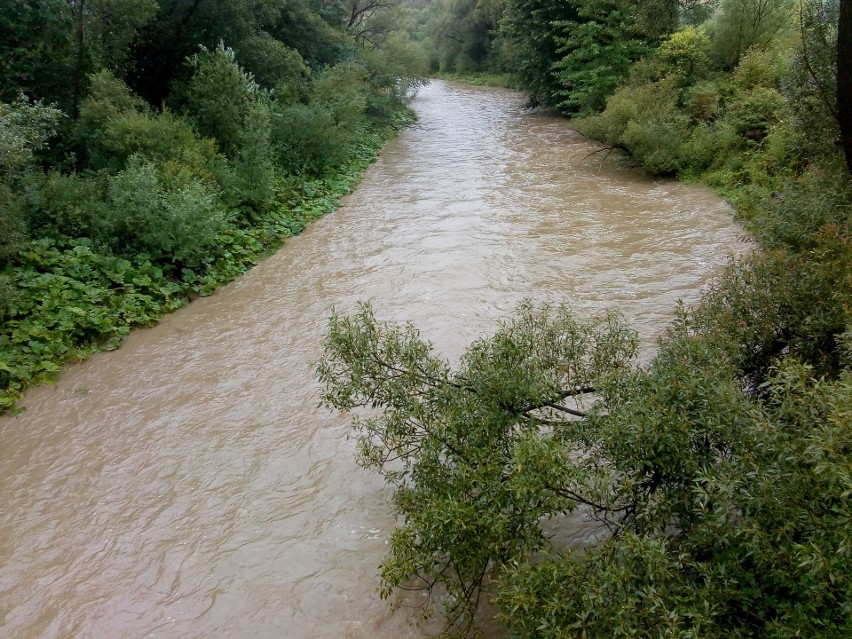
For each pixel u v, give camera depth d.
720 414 2.68
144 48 12.27
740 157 10.77
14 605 3.60
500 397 3.43
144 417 5.32
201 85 10.97
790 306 3.86
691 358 3.25
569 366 3.90
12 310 6.23
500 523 2.75
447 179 13.42
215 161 9.99
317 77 16.47
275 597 3.54
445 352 5.95
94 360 6.27
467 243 9.14
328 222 10.70
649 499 2.74
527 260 8.30
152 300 7.29
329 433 4.98
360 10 24.02
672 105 12.38
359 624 3.33
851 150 6.12
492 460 3.11
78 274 7.09
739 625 2.47
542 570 2.54
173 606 3.54
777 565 2.32
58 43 9.65
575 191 11.74
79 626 3.45
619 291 7.16
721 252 8.04
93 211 7.75
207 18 12.64
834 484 2.19
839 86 5.96
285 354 6.27
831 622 2.14
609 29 17.11
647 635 2.34
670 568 2.48
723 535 2.48
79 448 4.95
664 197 10.83
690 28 14.50
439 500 3.05
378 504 4.20
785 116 9.88
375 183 13.43
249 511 4.21
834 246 4.22
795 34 12.22
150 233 7.74
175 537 4.03
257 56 13.77
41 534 4.11
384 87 21.39
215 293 7.86
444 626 3.26
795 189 6.52
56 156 9.07
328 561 3.77
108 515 4.25
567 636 2.27
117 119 8.98
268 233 9.66
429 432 3.41
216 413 5.33
